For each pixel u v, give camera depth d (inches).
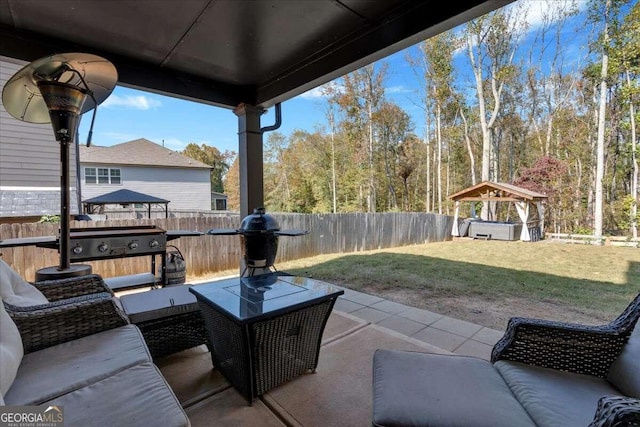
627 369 49.3
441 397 46.9
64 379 47.9
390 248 378.6
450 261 277.7
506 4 74.1
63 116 91.4
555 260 285.6
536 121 678.5
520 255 315.9
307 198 891.4
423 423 42.3
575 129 606.5
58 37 100.2
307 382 78.6
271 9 87.4
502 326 122.6
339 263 263.7
